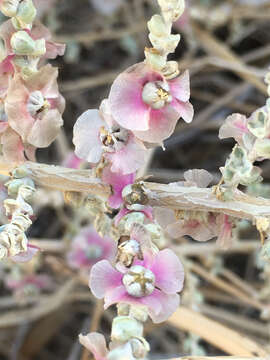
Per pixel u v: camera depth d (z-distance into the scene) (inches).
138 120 3.1
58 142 8.3
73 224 7.4
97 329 7.5
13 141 3.5
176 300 3.0
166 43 3.1
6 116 3.5
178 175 8.5
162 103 3.1
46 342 8.5
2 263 7.2
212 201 3.4
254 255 8.1
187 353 7.1
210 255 7.2
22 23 3.4
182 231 3.6
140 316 2.9
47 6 8.0
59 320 8.4
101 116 3.3
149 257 3.0
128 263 3.0
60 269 7.7
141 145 3.2
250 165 3.2
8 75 3.5
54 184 3.5
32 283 7.8
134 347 2.7
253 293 7.0
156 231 3.0
